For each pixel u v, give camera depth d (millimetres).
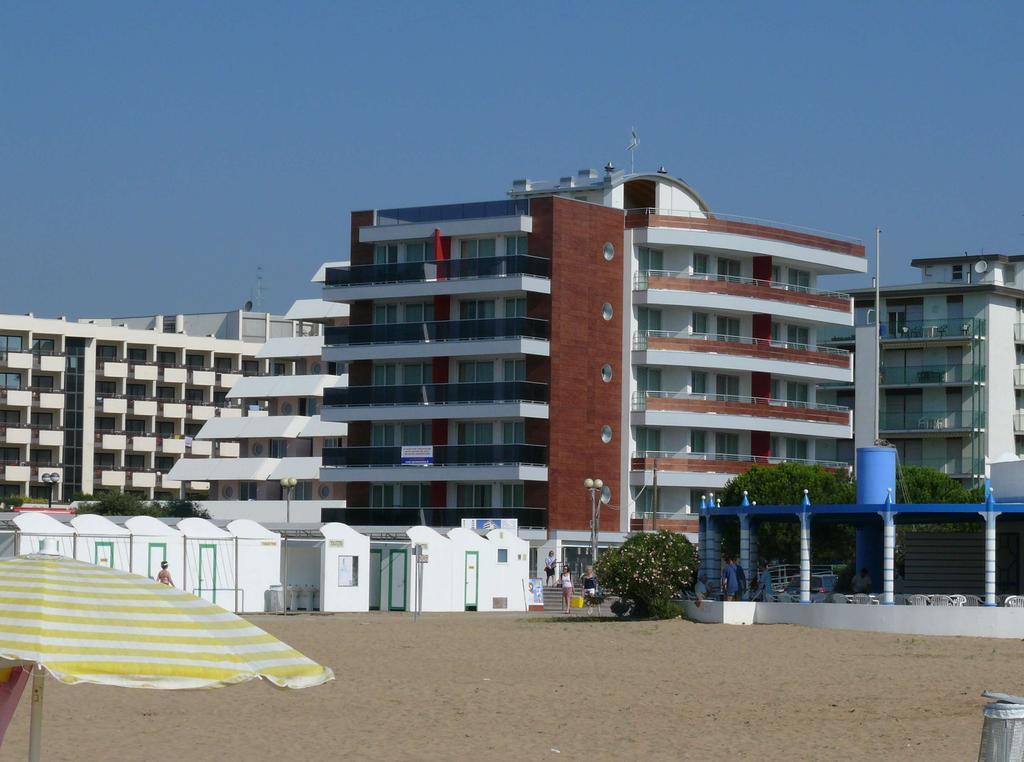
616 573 62062
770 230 102750
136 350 166625
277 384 122750
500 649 48500
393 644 50062
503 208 97375
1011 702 17906
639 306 99875
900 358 125438
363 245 100500
